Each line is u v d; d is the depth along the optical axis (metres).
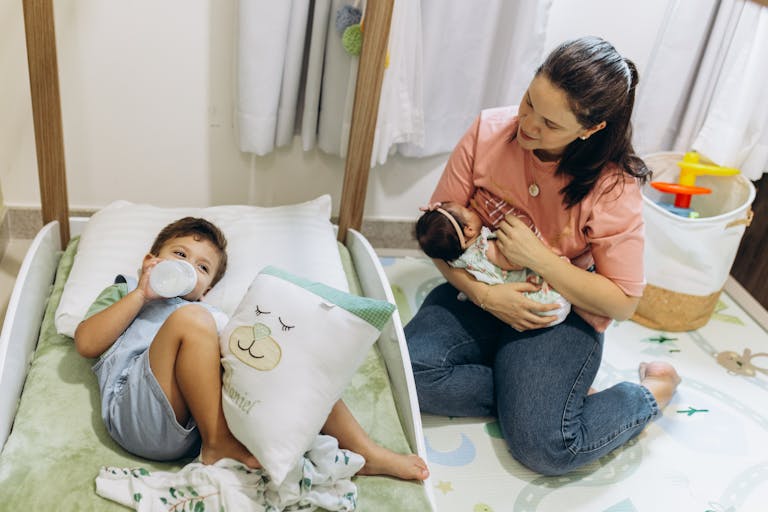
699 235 1.74
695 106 1.85
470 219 1.41
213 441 1.05
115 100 1.71
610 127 1.24
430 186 2.00
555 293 1.39
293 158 1.86
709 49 1.77
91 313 1.22
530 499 1.37
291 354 1.03
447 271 1.48
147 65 1.68
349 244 1.69
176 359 1.06
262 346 1.04
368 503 1.10
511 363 1.42
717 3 1.74
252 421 1.00
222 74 1.72
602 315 1.41
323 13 1.59
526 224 1.42
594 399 1.44
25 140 1.73
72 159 1.77
